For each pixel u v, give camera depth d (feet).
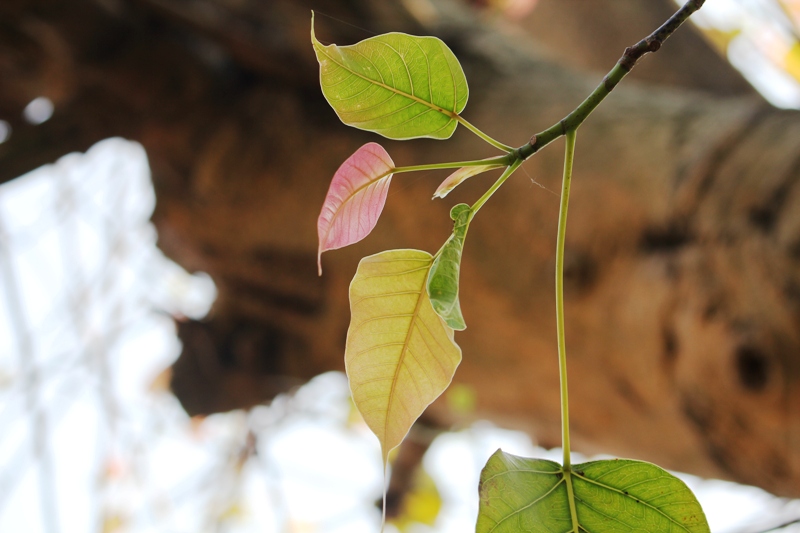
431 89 2.13
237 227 5.97
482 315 5.03
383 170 2.12
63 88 5.38
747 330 3.21
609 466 2.14
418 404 2.18
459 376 5.78
